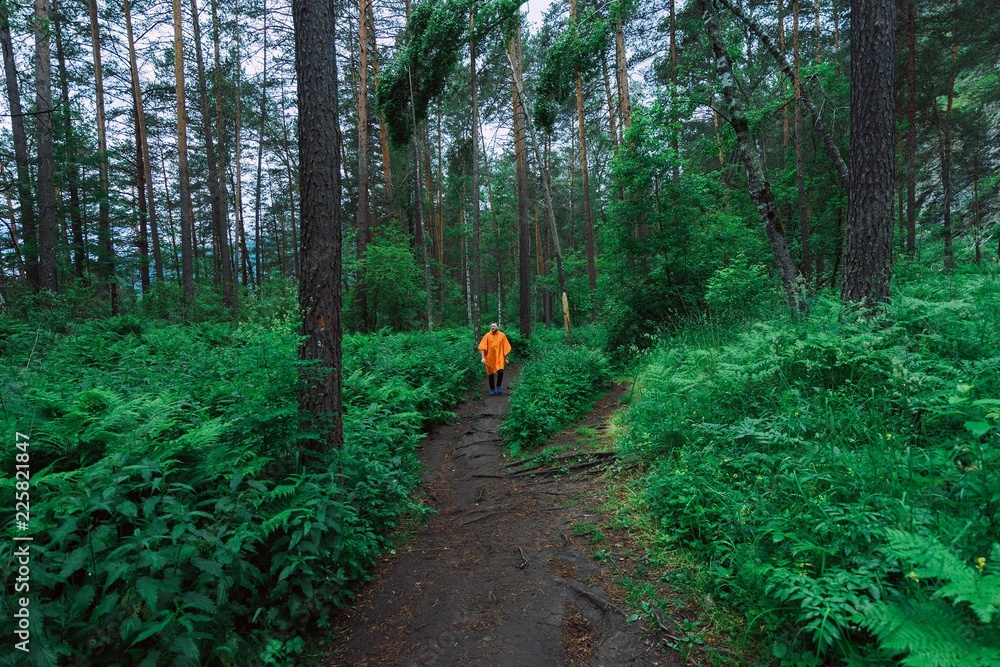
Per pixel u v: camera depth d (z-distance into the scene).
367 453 4.99
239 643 2.78
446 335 17.25
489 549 4.18
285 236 38.50
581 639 2.95
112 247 16.45
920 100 17.80
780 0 13.68
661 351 9.19
